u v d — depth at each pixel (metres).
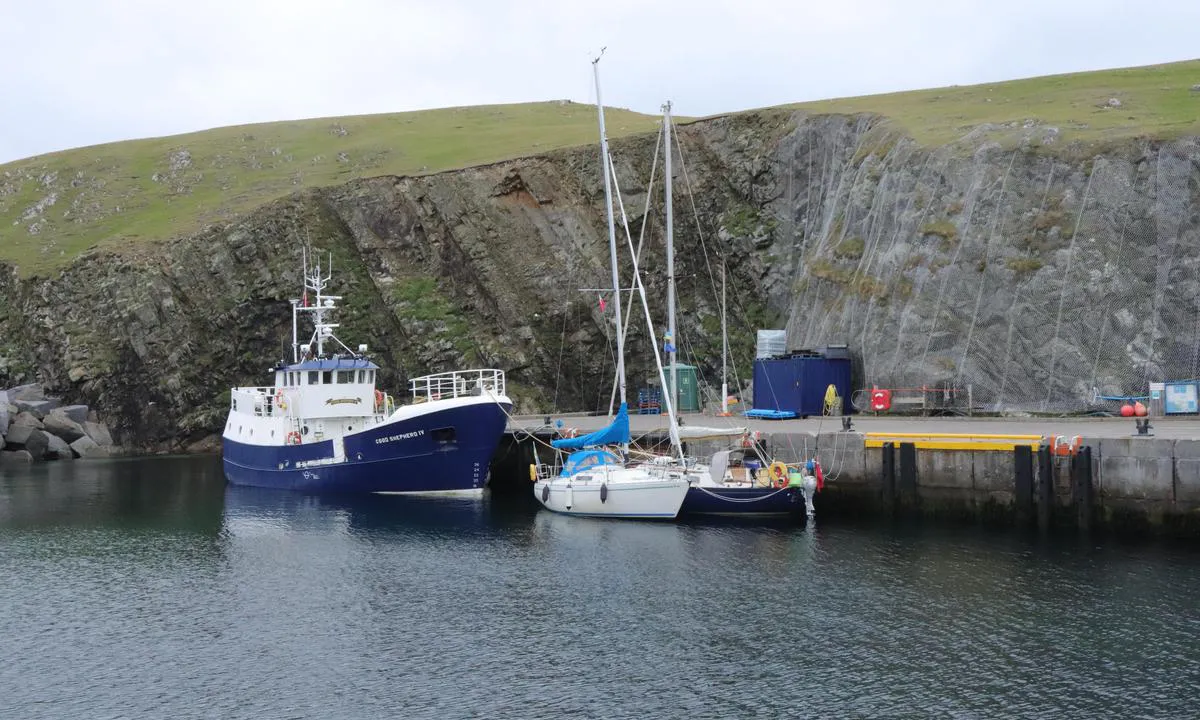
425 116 107.06
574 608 24.75
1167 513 27.08
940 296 42.22
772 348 50.94
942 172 44.72
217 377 69.56
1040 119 45.78
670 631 22.77
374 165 85.25
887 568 26.67
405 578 28.22
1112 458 27.95
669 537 31.69
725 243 61.44
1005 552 27.20
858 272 47.75
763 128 62.69
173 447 69.12
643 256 63.22
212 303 70.44
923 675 19.62
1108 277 37.88
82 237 82.25
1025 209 41.00
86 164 98.75
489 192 67.88
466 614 24.62
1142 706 17.92
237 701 19.61
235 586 27.98
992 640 21.20
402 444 42.03
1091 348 37.56
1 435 63.16
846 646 21.34
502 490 44.66
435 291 67.25
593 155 66.25
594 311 63.19
